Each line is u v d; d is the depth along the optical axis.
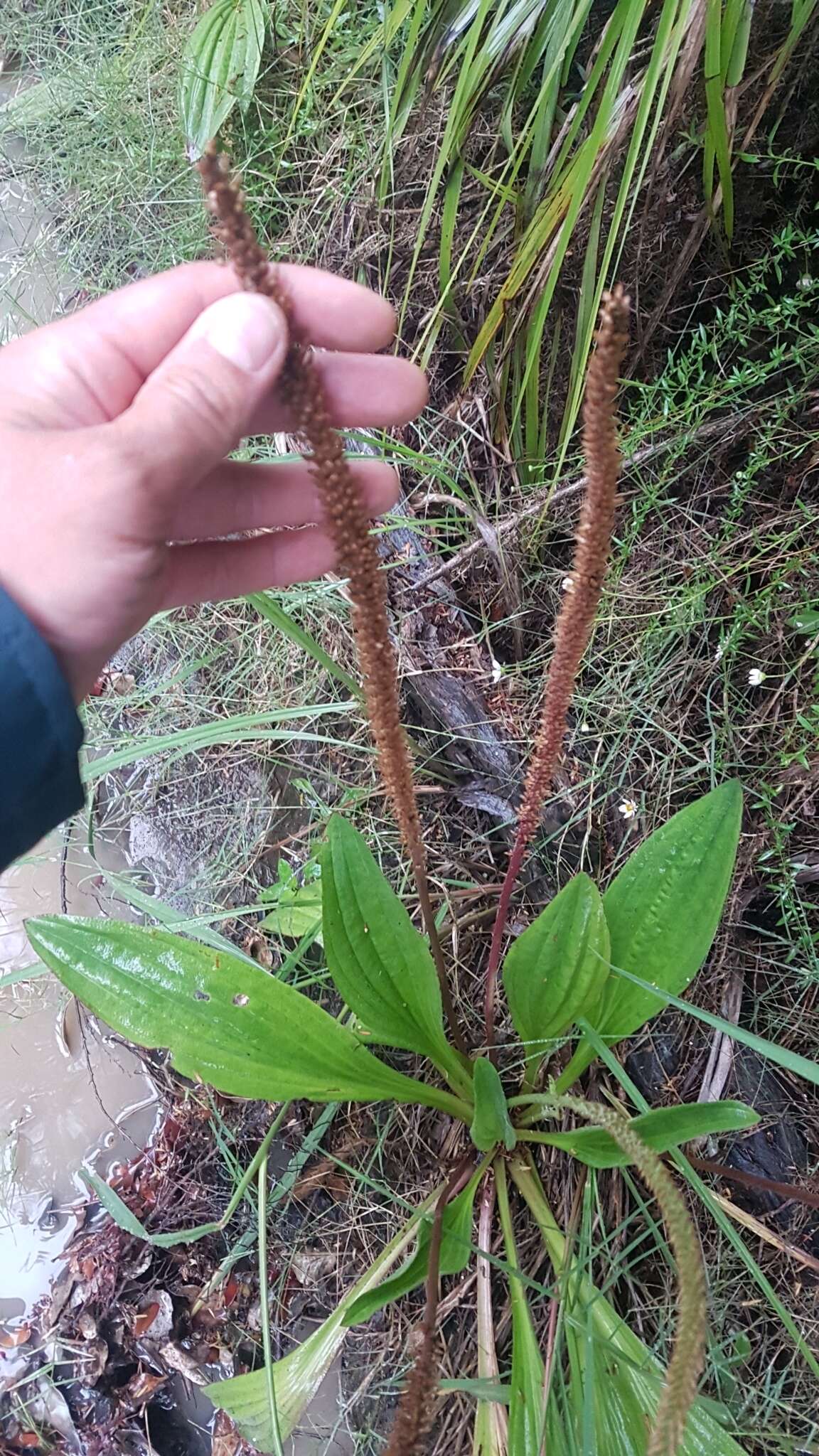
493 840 0.36
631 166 0.26
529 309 0.34
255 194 0.44
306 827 0.39
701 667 0.34
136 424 0.19
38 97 0.54
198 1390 0.34
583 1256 0.25
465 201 0.38
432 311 0.37
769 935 0.32
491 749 0.35
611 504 0.18
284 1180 0.34
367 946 0.27
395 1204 0.33
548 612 0.37
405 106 0.33
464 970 0.35
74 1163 0.38
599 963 0.26
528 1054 0.29
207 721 0.41
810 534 0.33
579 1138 0.26
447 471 0.38
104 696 0.43
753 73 0.30
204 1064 0.26
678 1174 0.30
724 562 0.33
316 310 0.24
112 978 0.26
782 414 0.31
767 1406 0.28
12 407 0.23
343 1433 0.33
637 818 0.33
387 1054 0.35
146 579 0.21
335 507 0.18
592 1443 0.21
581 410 0.36
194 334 0.19
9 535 0.20
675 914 0.27
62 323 0.23
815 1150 0.30
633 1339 0.26
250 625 0.40
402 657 0.37
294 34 0.44
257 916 0.38
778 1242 0.28
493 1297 0.31
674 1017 0.32
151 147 0.48
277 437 0.40
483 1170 0.30
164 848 0.41
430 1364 0.19
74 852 0.42
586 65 0.33
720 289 0.34
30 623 0.20
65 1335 0.35
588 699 0.34
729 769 0.33
